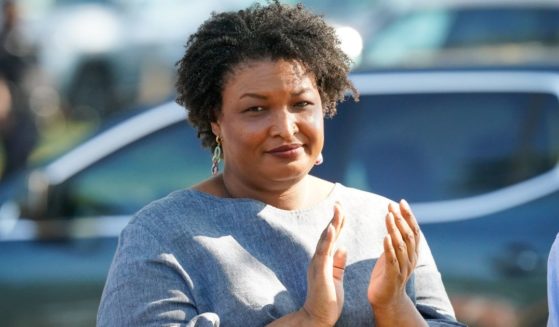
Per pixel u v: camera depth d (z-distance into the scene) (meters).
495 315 13.60
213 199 7.94
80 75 31.22
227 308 7.60
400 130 14.14
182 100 8.16
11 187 14.68
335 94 8.10
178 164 14.45
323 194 8.18
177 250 7.76
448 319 8.14
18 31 28.22
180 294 7.66
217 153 8.28
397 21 25.50
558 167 14.06
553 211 13.85
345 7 29.45
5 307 14.14
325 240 7.50
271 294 7.66
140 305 7.64
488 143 14.14
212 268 7.71
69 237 14.23
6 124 25.52
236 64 7.79
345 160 13.98
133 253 7.77
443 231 13.75
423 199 13.94
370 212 8.14
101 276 14.11
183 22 32.22
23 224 14.31
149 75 31.69
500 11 25.61
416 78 14.36
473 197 13.95
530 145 14.14
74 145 14.64
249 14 7.93
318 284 7.46
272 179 7.84
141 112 14.68
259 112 7.79
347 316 7.73
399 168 14.02
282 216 7.91
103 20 31.91
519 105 14.23
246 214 7.88
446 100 14.26
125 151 14.48
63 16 31.83
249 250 7.79
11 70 27.45
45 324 14.12
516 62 14.52
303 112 7.81
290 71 7.75
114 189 14.41
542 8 25.67
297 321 7.48
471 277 13.64
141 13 32.28
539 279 13.62
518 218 13.80
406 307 7.74
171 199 7.99
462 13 25.56
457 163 14.07
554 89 14.27
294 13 7.94
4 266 14.16
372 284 7.67
